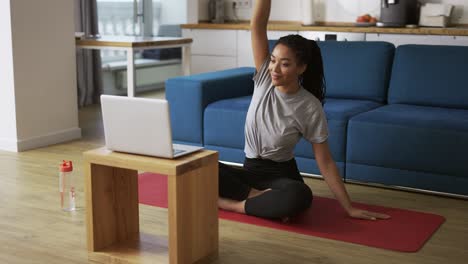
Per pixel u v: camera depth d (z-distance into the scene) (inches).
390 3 222.8
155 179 149.9
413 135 138.5
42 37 182.2
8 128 178.5
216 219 106.2
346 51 169.6
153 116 96.5
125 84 289.7
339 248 110.3
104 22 269.9
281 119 122.5
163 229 119.3
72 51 192.1
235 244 112.3
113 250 106.0
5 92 177.2
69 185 146.6
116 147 102.7
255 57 126.9
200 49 261.0
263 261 105.2
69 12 189.9
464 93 152.8
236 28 249.3
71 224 121.7
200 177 100.9
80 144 187.8
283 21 257.3
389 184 143.5
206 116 162.7
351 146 146.0
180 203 96.4
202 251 103.6
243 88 179.5
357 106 155.7
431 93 156.8
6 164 163.9
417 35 214.2
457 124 136.3
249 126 126.3
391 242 112.5
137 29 282.2
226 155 161.3
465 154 133.8
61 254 107.7
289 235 116.2
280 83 119.0
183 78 167.5
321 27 230.8
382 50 165.5
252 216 125.4
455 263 104.6
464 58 154.9
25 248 110.0
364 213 124.3
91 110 248.8
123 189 109.7
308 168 152.9
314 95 127.0
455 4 223.9
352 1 242.5
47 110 185.9
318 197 138.3
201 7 268.5
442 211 130.2
